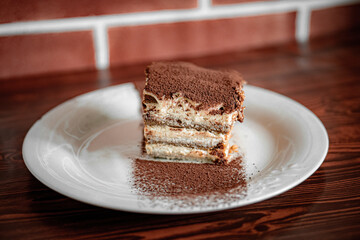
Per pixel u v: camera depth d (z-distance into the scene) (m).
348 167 0.33
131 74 0.53
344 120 0.41
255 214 0.28
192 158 0.37
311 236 0.26
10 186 0.31
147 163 0.36
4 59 0.52
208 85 0.37
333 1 0.66
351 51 0.60
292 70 0.54
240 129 0.40
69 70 0.55
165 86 0.36
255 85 0.50
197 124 0.36
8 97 0.47
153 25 0.57
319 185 0.31
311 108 0.43
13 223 0.27
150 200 0.28
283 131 0.38
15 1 0.49
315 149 0.33
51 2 0.51
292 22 0.64
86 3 0.52
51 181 0.29
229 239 0.26
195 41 0.60
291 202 0.29
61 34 0.53
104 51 0.56
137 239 0.26
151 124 0.37
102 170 0.34
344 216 0.28
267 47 0.63
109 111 0.43
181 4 0.57
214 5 0.59
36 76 0.53
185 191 0.31
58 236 0.26
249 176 0.33
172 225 0.27
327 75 0.52
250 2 0.61
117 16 0.54
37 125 0.38
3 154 0.36
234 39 0.62
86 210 0.29
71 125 0.40
